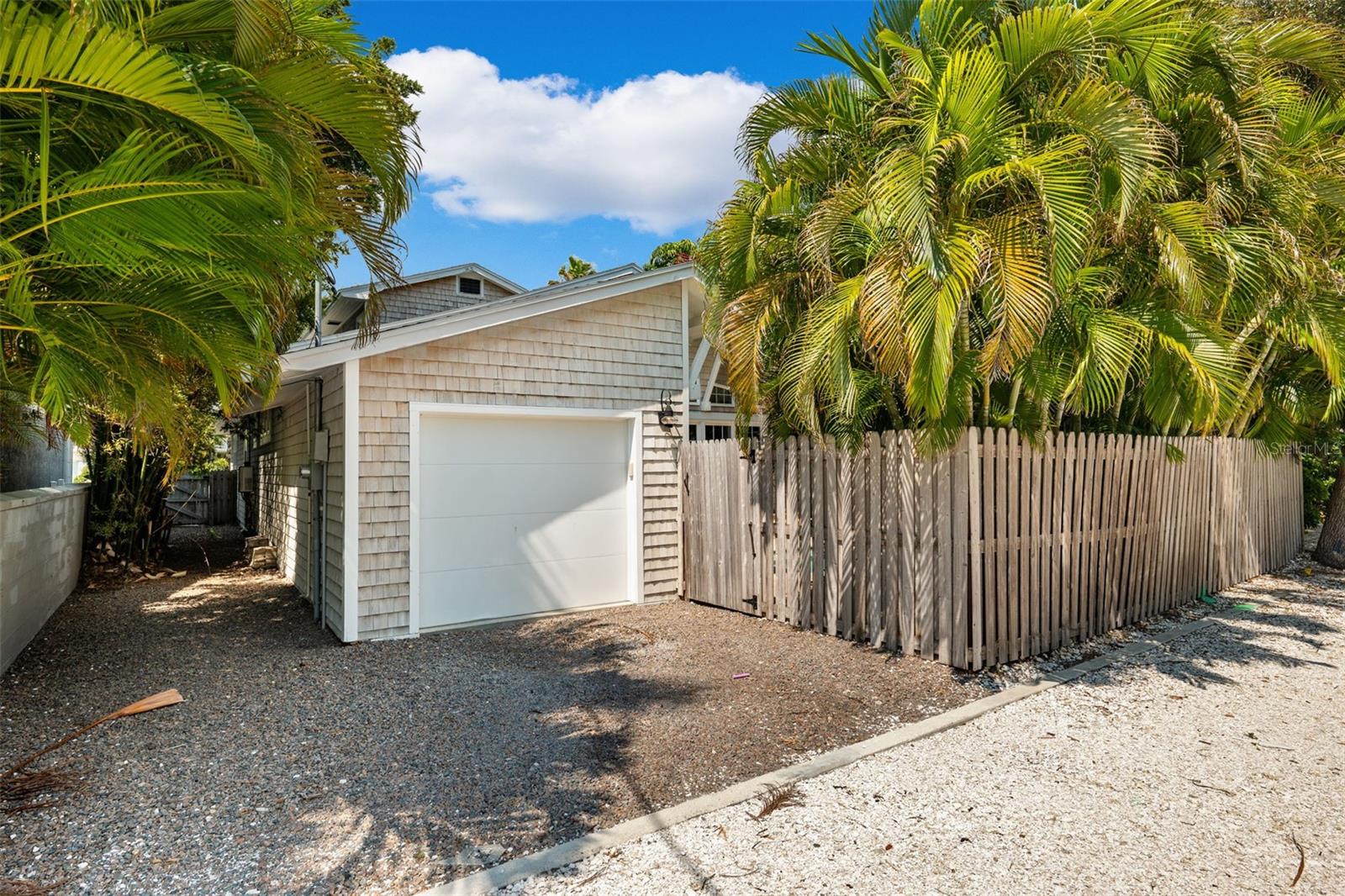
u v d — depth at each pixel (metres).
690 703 4.70
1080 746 4.02
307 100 3.36
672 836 3.06
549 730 4.24
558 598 7.52
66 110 2.42
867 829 3.12
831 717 4.44
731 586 7.53
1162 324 5.32
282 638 6.63
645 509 8.02
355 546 6.33
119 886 2.71
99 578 10.03
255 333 3.52
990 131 4.72
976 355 5.12
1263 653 5.82
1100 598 6.25
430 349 6.70
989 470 5.24
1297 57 6.45
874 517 5.91
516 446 7.30
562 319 7.46
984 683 5.01
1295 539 10.47
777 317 5.86
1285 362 8.55
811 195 5.94
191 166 2.79
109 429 9.50
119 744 4.05
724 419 9.33
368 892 2.66
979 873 2.79
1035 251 4.52
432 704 4.70
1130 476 6.60
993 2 5.23
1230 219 5.70
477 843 3.00
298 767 3.74
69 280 3.03
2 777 3.60
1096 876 2.77
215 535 15.17
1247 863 2.85
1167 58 5.16
